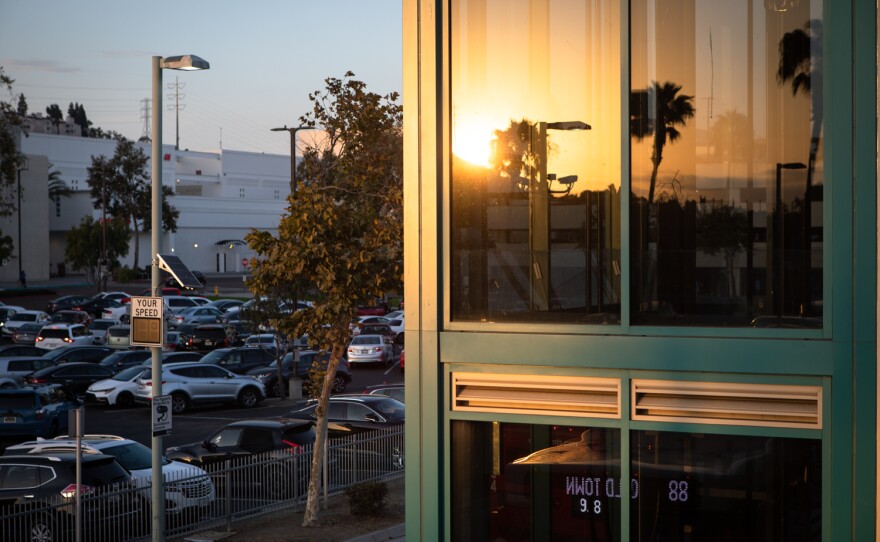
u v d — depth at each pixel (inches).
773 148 279.9
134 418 1240.8
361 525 686.5
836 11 269.4
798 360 270.2
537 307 310.2
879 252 259.6
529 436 307.4
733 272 283.1
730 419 278.5
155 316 611.8
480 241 318.3
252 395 1355.8
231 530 674.2
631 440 291.0
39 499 619.8
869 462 262.5
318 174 776.3
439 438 317.7
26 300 3031.5
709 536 281.0
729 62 285.3
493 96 318.7
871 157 265.3
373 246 663.8
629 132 294.5
